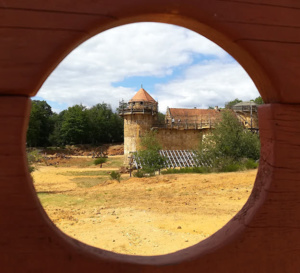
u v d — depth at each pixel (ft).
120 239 20.42
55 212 30.37
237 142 80.48
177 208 30.42
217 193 38.47
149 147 88.17
